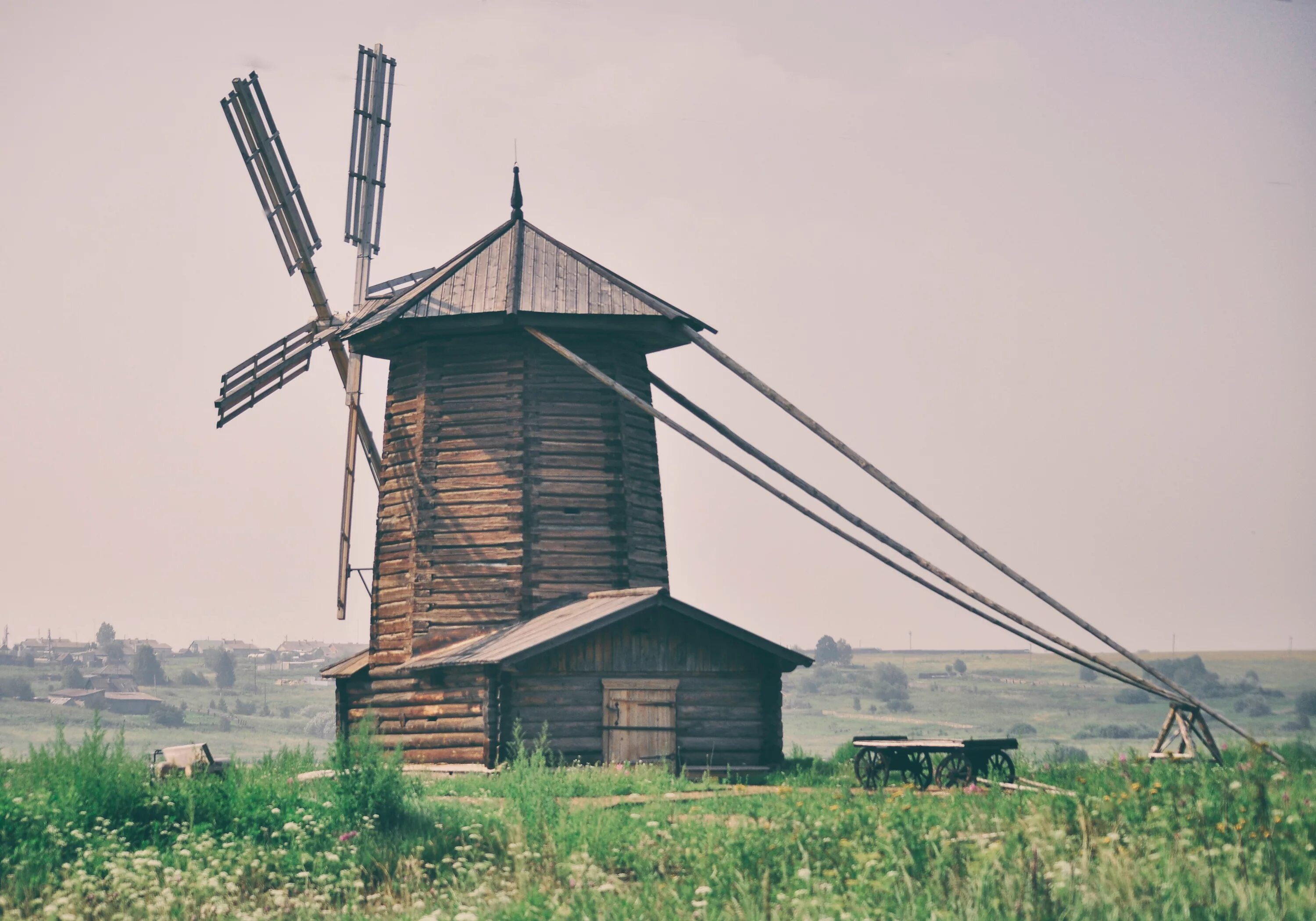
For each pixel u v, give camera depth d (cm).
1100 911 1853
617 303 5244
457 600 4994
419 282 5606
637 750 4488
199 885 2427
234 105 5769
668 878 2370
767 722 4691
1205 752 3916
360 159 5916
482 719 4516
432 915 2116
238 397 5741
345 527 5406
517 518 5012
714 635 4678
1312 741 3816
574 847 2591
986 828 2508
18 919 2267
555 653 4475
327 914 2358
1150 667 4153
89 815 2895
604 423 5194
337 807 2964
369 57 5934
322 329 5884
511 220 5662
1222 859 2064
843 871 2267
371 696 5131
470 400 5197
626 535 5100
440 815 2992
